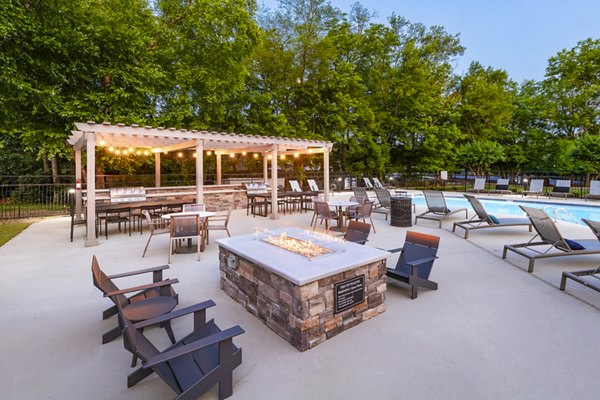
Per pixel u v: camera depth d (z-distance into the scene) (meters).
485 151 18.98
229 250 3.50
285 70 17.55
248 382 2.16
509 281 4.08
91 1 10.20
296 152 12.98
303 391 2.07
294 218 9.70
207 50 12.88
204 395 2.06
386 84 20.44
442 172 19.92
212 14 12.27
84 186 12.38
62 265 4.84
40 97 9.20
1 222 9.02
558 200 12.81
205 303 2.49
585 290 3.77
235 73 13.98
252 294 3.16
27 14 8.90
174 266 4.82
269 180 14.91
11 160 14.92
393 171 22.47
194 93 13.54
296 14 18.05
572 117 21.09
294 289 2.53
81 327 2.95
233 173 18.58
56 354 2.51
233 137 8.95
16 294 3.70
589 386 2.10
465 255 5.30
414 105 19.92
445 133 20.64
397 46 21.08
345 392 2.05
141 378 2.16
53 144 10.59
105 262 5.02
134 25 11.12
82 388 2.12
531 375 2.21
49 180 15.43
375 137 20.48
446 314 3.15
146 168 16.91
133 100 10.92
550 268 4.61
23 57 8.81
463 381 2.15
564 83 20.86
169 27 12.60
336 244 3.59
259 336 2.76
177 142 9.83
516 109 23.95
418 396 2.01
